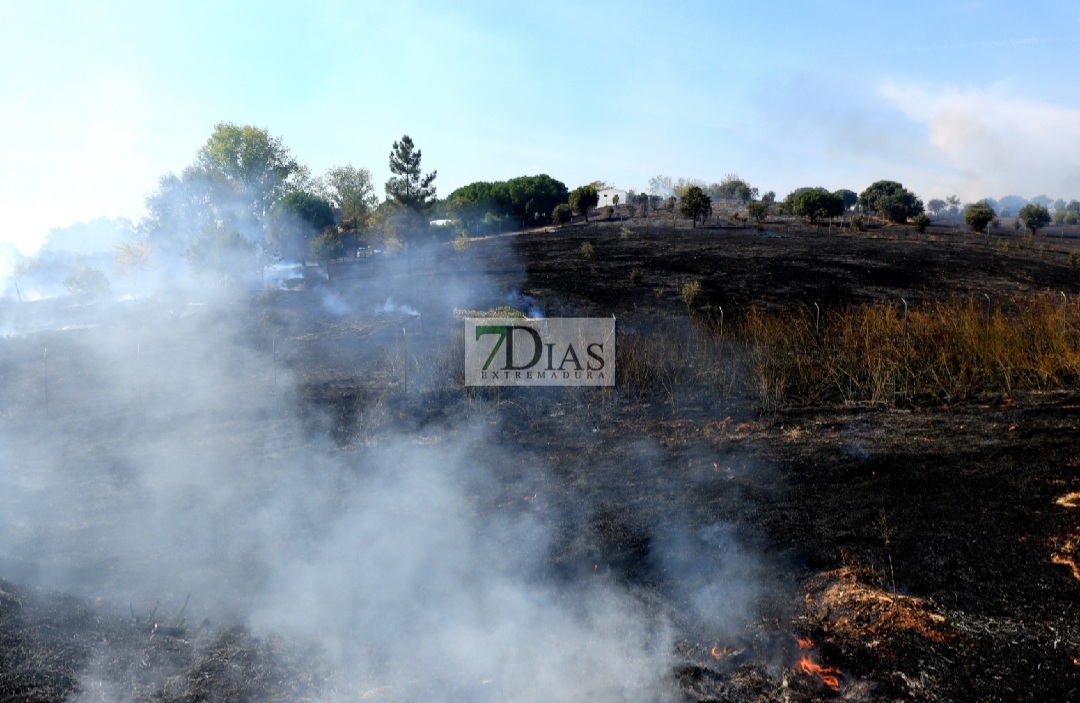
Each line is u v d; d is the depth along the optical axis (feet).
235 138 120.88
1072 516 20.58
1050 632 15.10
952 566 18.16
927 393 34.94
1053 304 52.13
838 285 68.95
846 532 20.36
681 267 78.33
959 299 61.67
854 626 15.49
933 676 13.80
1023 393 34.14
